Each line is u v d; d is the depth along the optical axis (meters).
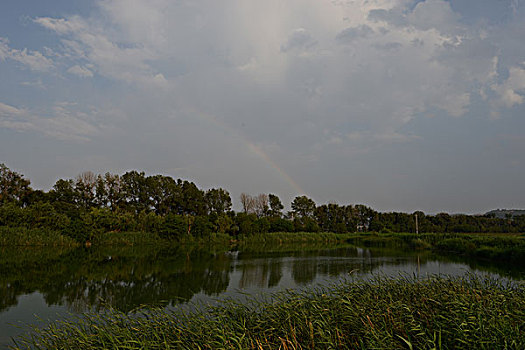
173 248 38.47
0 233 32.84
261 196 74.44
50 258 27.45
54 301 14.56
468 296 7.88
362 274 19.77
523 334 5.40
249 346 6.07
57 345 7.33
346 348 5.88
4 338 10.26
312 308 7.91
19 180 49.72
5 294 15.88
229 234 50.78
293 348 5.71
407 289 9.42
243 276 20.11
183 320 8.05
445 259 27.42
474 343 5.34
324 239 54.28
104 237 39.00
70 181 58.50
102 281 18.72
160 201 64.75
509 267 21.97
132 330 7.55
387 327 6.43
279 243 49.62
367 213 80.19
